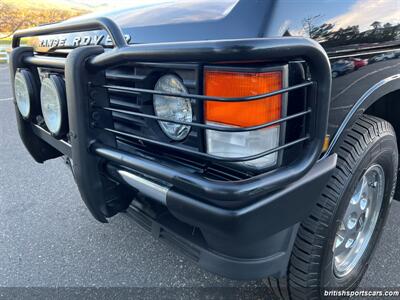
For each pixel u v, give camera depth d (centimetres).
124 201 180
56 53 228
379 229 227
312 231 169
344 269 208
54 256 258
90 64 152
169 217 173
